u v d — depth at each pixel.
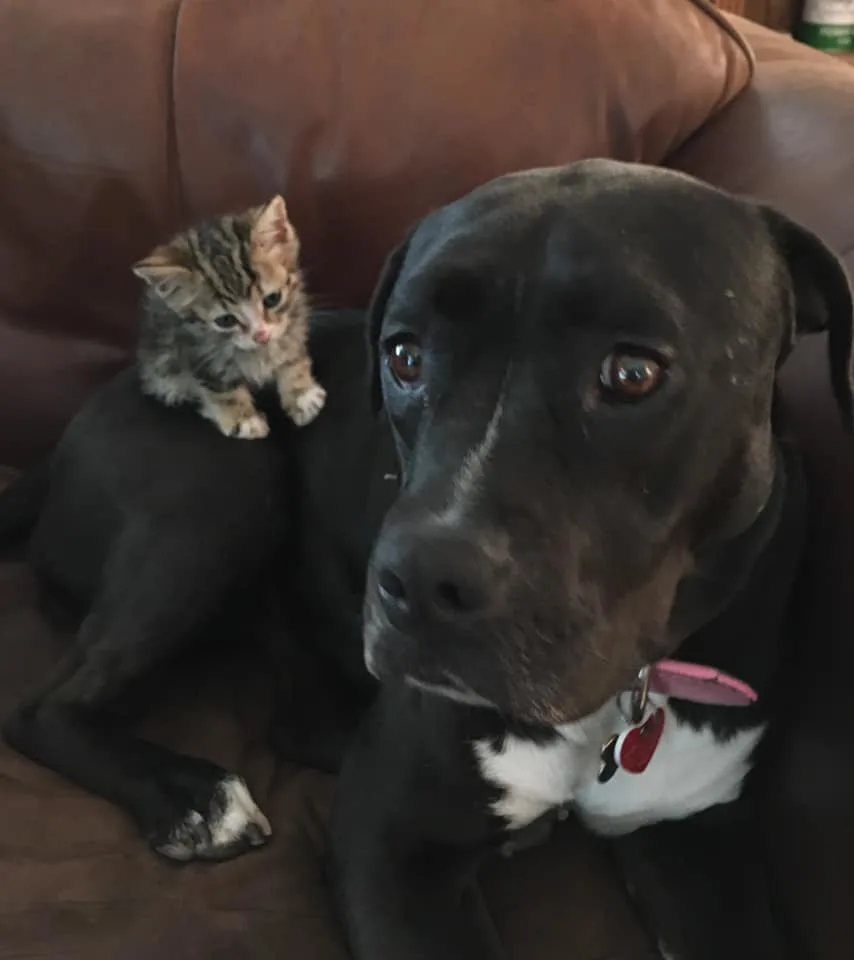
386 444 0.53
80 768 0.49
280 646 0.58
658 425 0.35
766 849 0.46
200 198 0.58
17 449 0.63
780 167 0.53
